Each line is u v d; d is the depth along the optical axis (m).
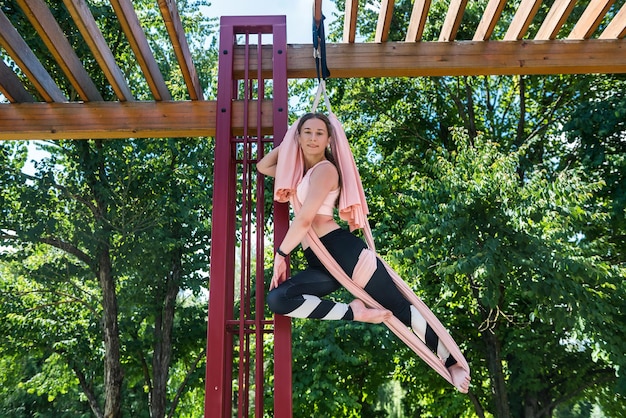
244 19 2.82
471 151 7.09
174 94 10.42
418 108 10.17
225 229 2.42
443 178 6.92
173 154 9.64
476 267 6.11
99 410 9.98
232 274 2.55
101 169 9.16
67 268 9.42
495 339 8.04
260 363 2.30
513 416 8.94
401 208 8.58
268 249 10.05
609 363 7.22
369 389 9.35
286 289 2.04
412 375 8.79
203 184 9.88
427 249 6.82
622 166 7.84
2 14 2.54
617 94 8.07
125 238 9.02
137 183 9.36
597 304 6.09
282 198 2.21
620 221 7.91
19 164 9.45
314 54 2.52
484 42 2.84
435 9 9.68
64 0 2.31
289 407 2.16
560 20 2.69
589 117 7.84
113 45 9.44
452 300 7.40
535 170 7.74
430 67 2.79
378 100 10.43
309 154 2.18
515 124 10.27
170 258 9.51
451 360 2.11
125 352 9.70
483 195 6.46
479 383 8.67
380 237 8.48
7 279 10.35
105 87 9.33
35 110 2.93
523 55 2.83
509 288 6.98
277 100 2.63
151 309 9.73
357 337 8.30
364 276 2.09
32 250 9.50
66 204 9.17
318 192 2.01
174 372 11.63
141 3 10.17
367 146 10.30
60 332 9.70
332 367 8.45
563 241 6.43
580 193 6.53
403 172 9.17
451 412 8.95
